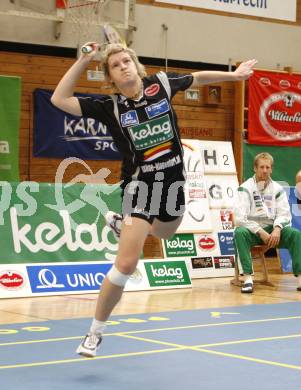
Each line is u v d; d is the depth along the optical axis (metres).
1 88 11.62
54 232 9.51
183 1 13.58
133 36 13.60
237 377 4.49
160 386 4.26
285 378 4.46
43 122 12.61
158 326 6.46
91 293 9.15
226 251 11.41
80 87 13.02
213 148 11.77
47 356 5.09
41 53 12.77
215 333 6.12
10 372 4.58
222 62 14.57
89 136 12.93
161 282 9.70
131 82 4.52
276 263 13.67
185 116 14.12
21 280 8.73
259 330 6.30
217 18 14.49
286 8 14.55
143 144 4.58
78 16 12.34
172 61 14.05
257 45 14.91
